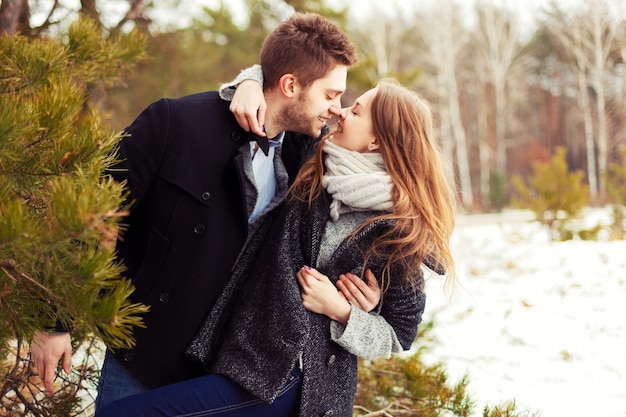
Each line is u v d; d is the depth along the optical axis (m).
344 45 1.79
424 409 2.55
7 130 1.26
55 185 1.23
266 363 1.63
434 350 3.72
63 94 1.46
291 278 1.69
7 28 2.44
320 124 1.83
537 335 3.97
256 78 1.78
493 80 27.38
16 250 1.21
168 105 1.74
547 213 8.60
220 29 16.86
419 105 1.83
